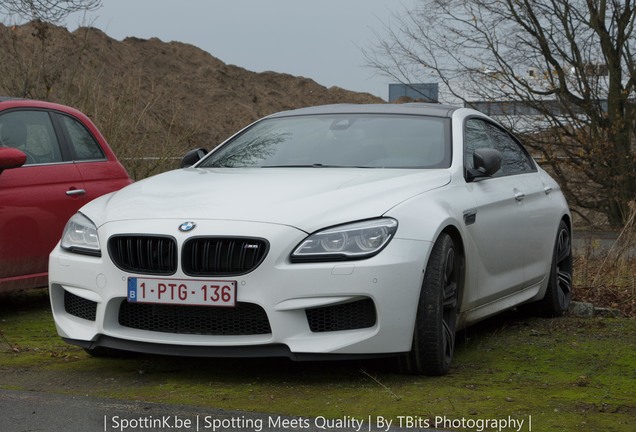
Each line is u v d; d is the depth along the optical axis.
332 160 5.71
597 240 9.96
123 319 4.86
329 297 4.53
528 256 6.43
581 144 18.25
